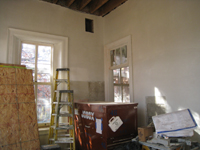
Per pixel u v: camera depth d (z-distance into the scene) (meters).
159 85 3.10
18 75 3.03
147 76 3.36
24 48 3.69
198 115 2.50
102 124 2.77
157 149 2.43
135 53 3.68
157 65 3.17
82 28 4.34
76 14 4.29
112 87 4.43
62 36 3.99
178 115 2.36
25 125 2.83
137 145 2.58
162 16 3.14
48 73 3.90
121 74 5.01
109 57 4.45
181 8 2.83
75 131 3.54
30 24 3.66
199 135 2.47
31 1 3.72
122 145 2.70
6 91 2.84
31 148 2.75
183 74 2.73
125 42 3.94
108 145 2.68
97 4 4.18
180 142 2.30
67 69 3.74
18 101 2.89
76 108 3.51
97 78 4.39
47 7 3.91
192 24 2.65
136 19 3.70
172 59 2.91
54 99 3.54
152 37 3.31
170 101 2.89
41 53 3.88
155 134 2.50
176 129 2.28
